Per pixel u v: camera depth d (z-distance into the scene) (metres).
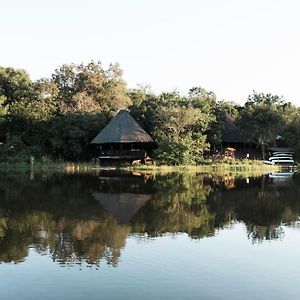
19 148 53.00
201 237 15.72
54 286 11.00
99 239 15.30
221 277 11.70
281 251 14.08
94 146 54.06
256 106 55.59
